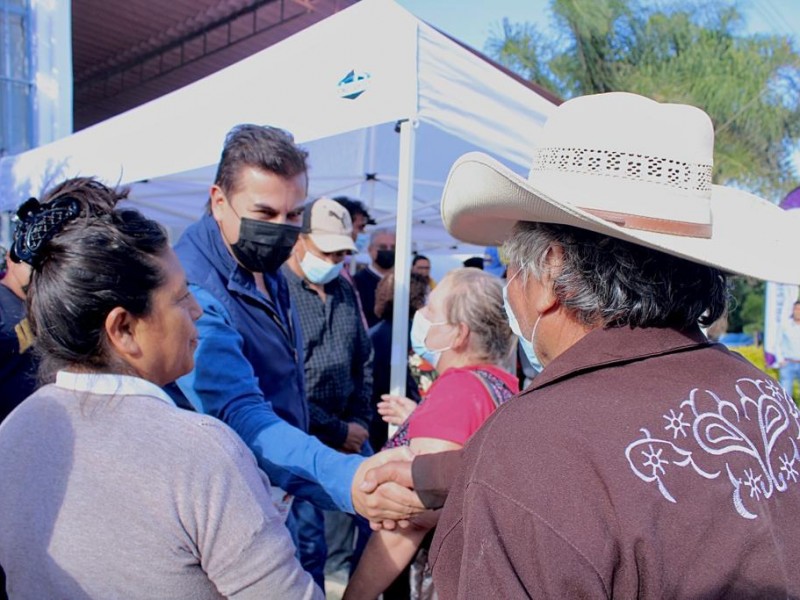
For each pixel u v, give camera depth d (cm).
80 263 95
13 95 758
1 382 209
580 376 90
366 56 245
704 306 96
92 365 101
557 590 73
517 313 106
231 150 182
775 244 127
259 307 191
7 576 97
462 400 158
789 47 1741
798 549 81
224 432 102
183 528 94
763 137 1739
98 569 92
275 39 1071
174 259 109
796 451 90
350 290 333
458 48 253
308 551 260
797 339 918
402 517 138
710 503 77
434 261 998
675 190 95
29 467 97
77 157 444
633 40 1788
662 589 73
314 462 146
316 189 516
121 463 93
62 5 773
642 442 80
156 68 1197
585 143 97
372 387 340
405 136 237
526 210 97
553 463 79
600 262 92
